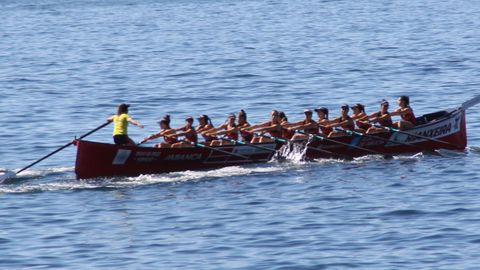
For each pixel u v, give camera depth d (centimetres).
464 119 13488
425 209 10162
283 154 12669
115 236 9494
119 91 19100
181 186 11388
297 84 19425
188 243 9212
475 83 18938
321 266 8450
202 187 11325
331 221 9812
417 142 13162
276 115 12794
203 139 13800
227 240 9269
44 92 19112
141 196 10956
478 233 9256
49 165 12850
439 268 8369
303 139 12744
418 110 16650
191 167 12225
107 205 10594
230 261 8650
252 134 12762
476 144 13788
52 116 16538
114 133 12069
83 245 9225
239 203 10581
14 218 10144
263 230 9550
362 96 17988
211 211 10288
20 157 13388
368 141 12962
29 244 9269
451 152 13175
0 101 18112
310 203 10519
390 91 18388
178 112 16862
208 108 17150
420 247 8919
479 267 8362
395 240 9138
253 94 18450
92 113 16812
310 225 9688
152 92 18925
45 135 14875
